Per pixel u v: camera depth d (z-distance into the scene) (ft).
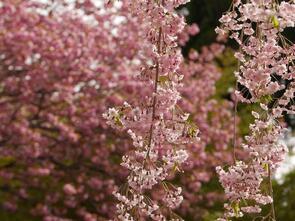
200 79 40.52
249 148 11.62
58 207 39.27
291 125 58.13
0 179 39.52
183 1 11.48
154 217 11.99
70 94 36.29
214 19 60.70
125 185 12.03
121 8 38.11
